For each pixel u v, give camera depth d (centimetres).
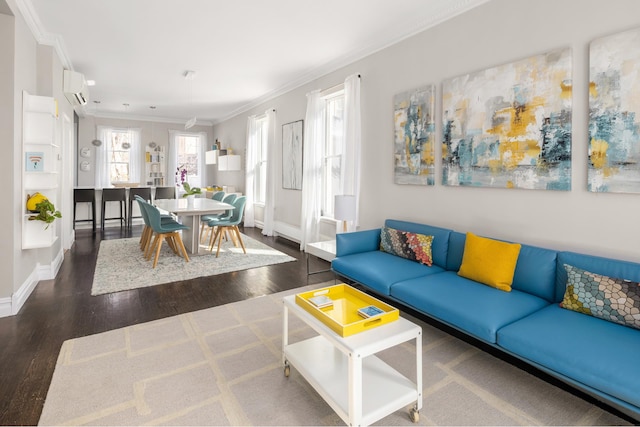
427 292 244
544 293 235
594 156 229
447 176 327
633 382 145
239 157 800
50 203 329
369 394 172
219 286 375
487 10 294
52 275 391
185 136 958
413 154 362
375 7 328
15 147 296
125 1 319
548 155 254
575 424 170
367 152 429
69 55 455
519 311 214
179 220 667
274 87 616
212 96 686
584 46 236
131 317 293
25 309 307
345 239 352
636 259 218
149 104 758
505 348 191
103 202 729
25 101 319
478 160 300
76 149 817
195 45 423
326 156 530
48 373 210
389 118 395
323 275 418
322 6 328
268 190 664
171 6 329
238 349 241
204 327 275
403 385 179
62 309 308
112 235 670
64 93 472
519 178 272
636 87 210
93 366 218
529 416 176
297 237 592
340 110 518
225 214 618
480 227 306
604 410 180
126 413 176
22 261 321
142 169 900
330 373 185
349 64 457
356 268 307
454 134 319
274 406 183
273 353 236
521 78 267
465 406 184
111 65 497
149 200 796
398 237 339
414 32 359
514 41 276
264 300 334
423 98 349
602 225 232
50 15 345
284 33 386
